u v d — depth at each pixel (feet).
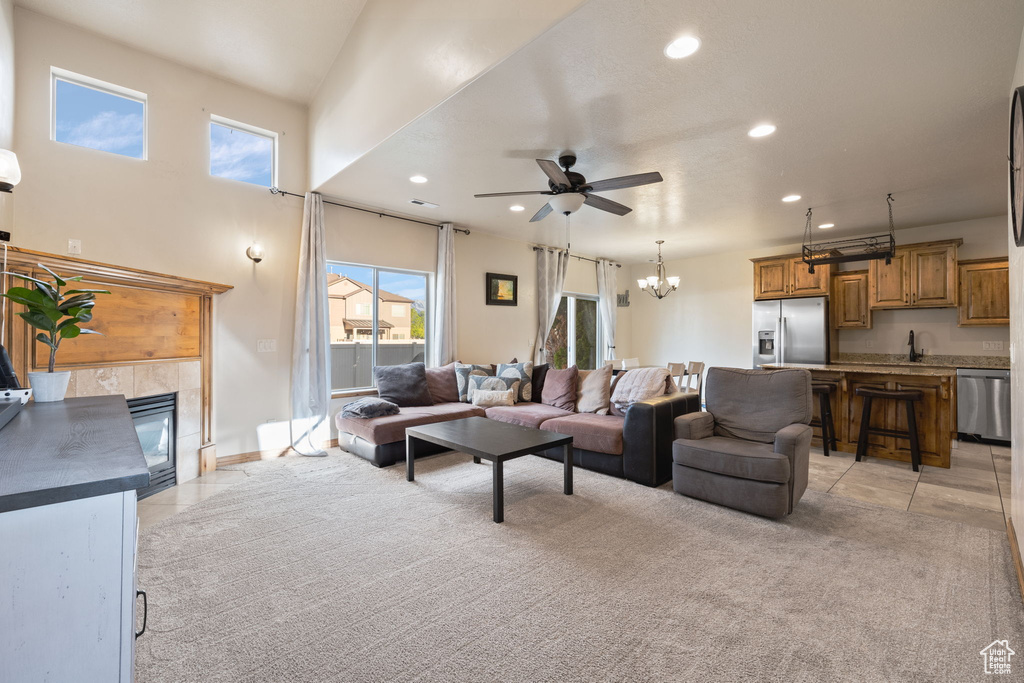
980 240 17.53
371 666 5.24
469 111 9.45
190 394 12.26
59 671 2.72
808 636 5.77
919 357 18.81
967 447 16.11
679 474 10.70
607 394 14.58
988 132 10.21
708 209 16.24
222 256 13.38
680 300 26.50
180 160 12.60
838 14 6.56
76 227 10.90
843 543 8.39
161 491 11.26
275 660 5.33
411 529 9.00
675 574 7.29
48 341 7.03
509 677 5.07
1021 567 6.97
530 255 22.39
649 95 8.79
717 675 5.08
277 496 10.89
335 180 13.78
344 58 12.87
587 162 12.08
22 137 10.22
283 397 14.66
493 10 7.83
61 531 2.72
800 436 9.80
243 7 11.55
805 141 10.73
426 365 18.65
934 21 6.69
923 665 5.25
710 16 6.63
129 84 11.76
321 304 14.87
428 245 18.25
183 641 5.65
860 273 19.72
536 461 13.93
